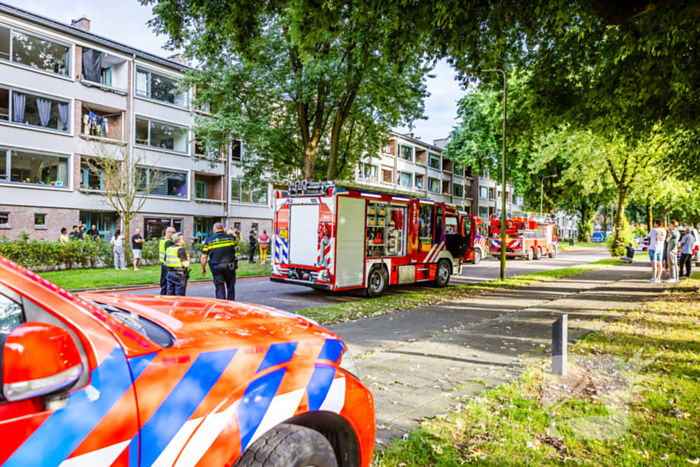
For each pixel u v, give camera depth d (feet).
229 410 5.51
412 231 41.27
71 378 4.17
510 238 85.25
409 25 26.91
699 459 10.36
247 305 8.79
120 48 85.51
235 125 58.70
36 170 75.82
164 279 31.68
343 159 70.95
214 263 29.73
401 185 158.10
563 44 34.24
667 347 20.01
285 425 6.19
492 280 50.65
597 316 28.25
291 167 72.38
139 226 89.71
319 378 6.81
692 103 32.58
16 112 72.95
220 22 27.84
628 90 31.48
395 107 60.18
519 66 37.11
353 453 7.49
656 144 65.41
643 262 71.97
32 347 3.84
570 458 10.48
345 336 23.17
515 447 11.07
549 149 82.58
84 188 80.74
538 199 141.79
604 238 213.05
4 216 72.08
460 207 191.93
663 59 28.35
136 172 69.00
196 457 5.13
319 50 53.01
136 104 88.63
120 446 4.54
